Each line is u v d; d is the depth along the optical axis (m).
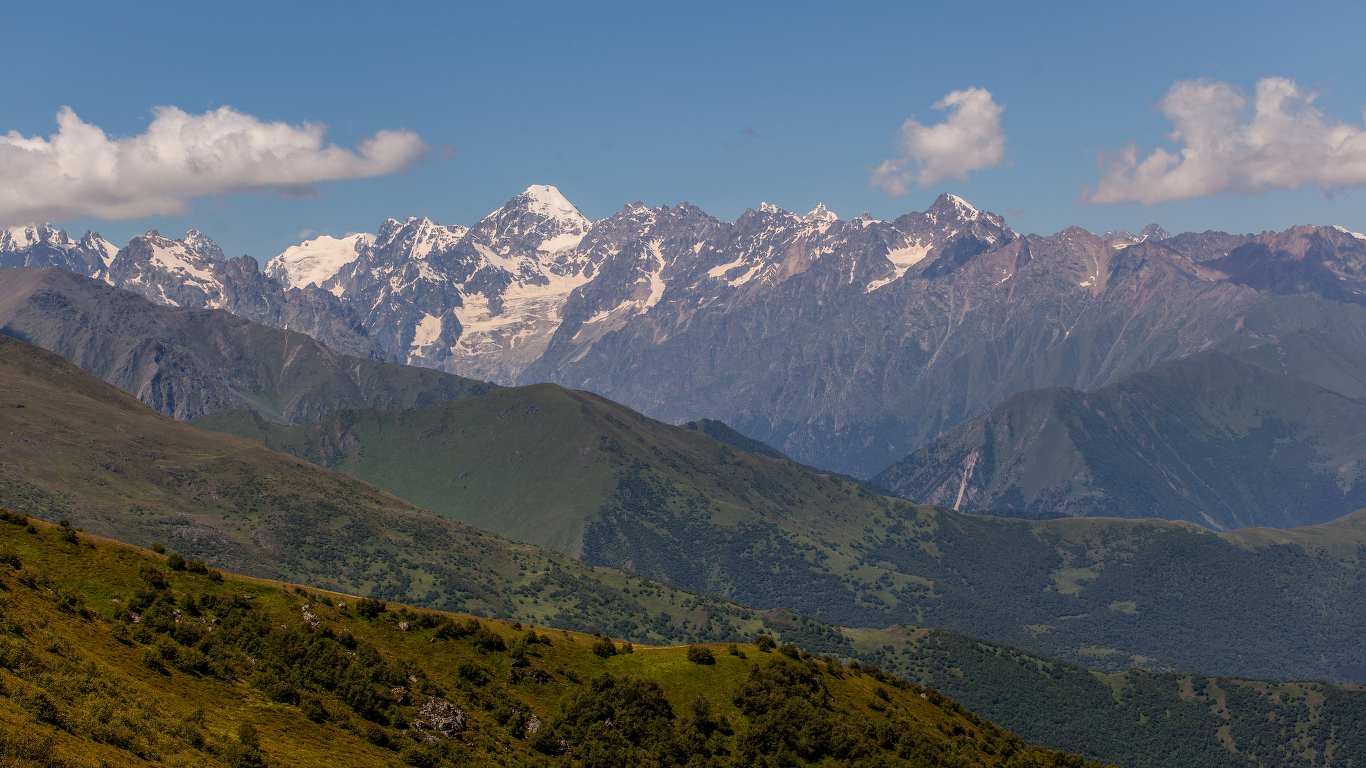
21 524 152.00
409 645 163.25
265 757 108.69
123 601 141.50
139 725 103.56
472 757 134.38
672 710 168.75
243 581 163.75
